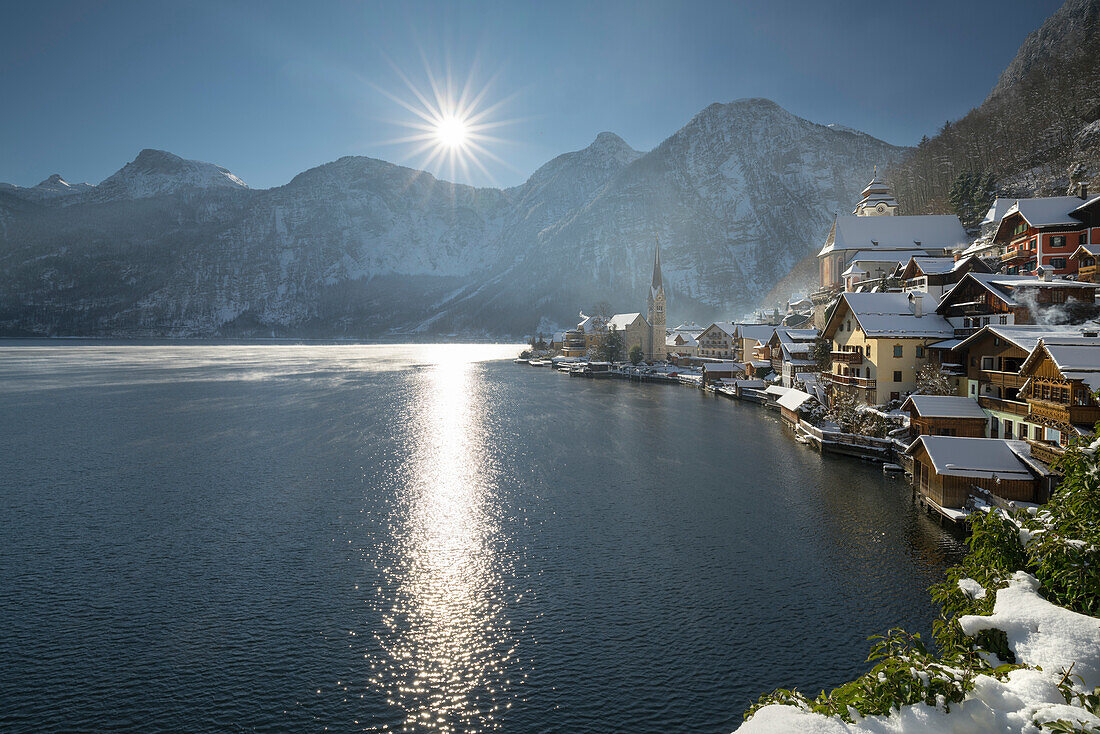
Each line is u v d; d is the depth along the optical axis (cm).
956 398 5094
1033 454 3953
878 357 6388
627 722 2214
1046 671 857
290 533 3938
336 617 2897
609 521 4144
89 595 3098
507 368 18550
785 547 3659
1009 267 8844
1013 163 16925
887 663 834
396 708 2294
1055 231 8188
